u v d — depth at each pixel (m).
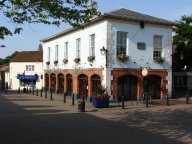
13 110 20.92
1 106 23.52
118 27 26.19
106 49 25.56
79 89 30.84
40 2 9.65
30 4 9.57
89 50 28.45
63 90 35.38
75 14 10.52
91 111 20.69
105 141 11.09
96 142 10.94
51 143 10.78
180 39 31.56
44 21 10.24
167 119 16.92
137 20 26.86
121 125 14.83
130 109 21.83
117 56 26.11
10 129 13.59
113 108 22.25
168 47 28.95
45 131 13.12
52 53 38.44
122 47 26.52
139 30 27.28
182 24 31.33
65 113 19.55
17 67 55.41
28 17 10.02
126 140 11.28
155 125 14.84
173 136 12.09
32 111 20.41
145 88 27.70
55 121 16.03
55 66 37.28
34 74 54.59
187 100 25.41
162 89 28.67
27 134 12.43
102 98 22.55
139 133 12.71
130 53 26.77
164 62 28.72
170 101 26.89
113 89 25.84
